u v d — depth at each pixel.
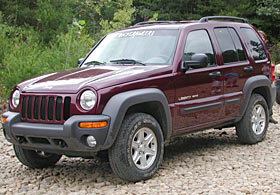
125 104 4.60
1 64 10.62
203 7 25.25
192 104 5.55
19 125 4.86
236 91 6.36
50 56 10.43
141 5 29.22
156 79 5.08
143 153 4.91
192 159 5.87
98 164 5.84
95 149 4.52
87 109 4.55
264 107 6.95
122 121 4.74
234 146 6.72
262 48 7.20
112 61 5.77
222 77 6.08
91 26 17.11
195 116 5.65
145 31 6.03
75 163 5.95
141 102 4.79
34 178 5.26
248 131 6.64
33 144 4.86
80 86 4.64
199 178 5.01
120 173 4.71
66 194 4.59
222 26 6.50
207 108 5.80
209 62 5.97
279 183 4.76
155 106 5.14
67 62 10.21
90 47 11.90
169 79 5.24
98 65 5.77
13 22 16.14
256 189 4.56
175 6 26.89
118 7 15.09
